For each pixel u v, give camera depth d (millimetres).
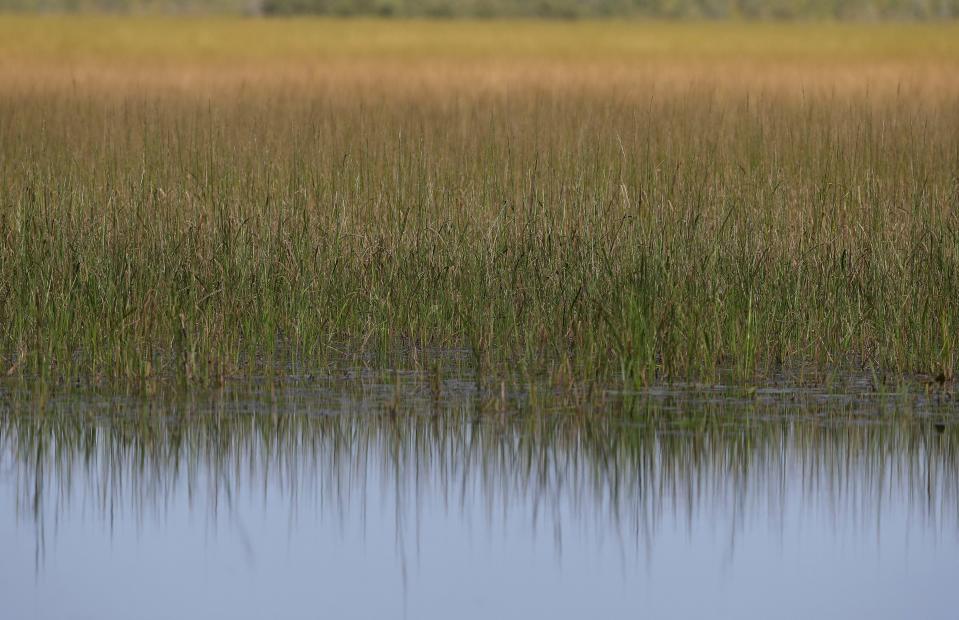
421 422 18203
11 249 22375
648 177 26156
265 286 21875
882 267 21891
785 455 17016
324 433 17766
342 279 22688
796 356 21781
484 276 22234
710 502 15609
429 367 21031
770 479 16266
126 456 16969
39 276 21422
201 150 31125
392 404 18922
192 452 17125
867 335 21406
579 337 20328
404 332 22484
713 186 26031
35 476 16328
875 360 21344
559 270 22062
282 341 22359
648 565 14047
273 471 16531
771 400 19297
